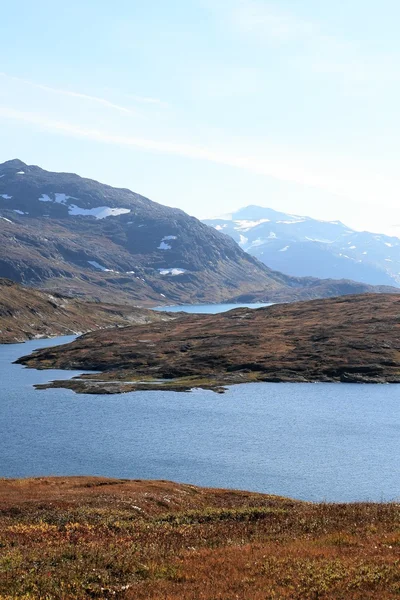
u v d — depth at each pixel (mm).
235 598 23438
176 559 30047
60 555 30438
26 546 32938
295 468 97375
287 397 165625
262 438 118500
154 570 28219
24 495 53750
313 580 25094
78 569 28094
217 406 153625
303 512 43688
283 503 56312
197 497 59594
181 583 26312
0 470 96812
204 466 98938
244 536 36312
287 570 26828
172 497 56250
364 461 101375
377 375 193250
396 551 29438
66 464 100375
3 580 26125
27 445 113875
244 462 101375
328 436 119688
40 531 37438
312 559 28531
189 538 36125
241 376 199375
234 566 28234
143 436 121000
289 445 112438
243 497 60875
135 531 38688
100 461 102250
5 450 110125
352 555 29062
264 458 103625
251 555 30047
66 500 50656
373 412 143750
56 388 185375
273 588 24594
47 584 26062
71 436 121062
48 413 145875
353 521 38906
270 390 177625
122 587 25922
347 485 88250
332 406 152000
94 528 39094
